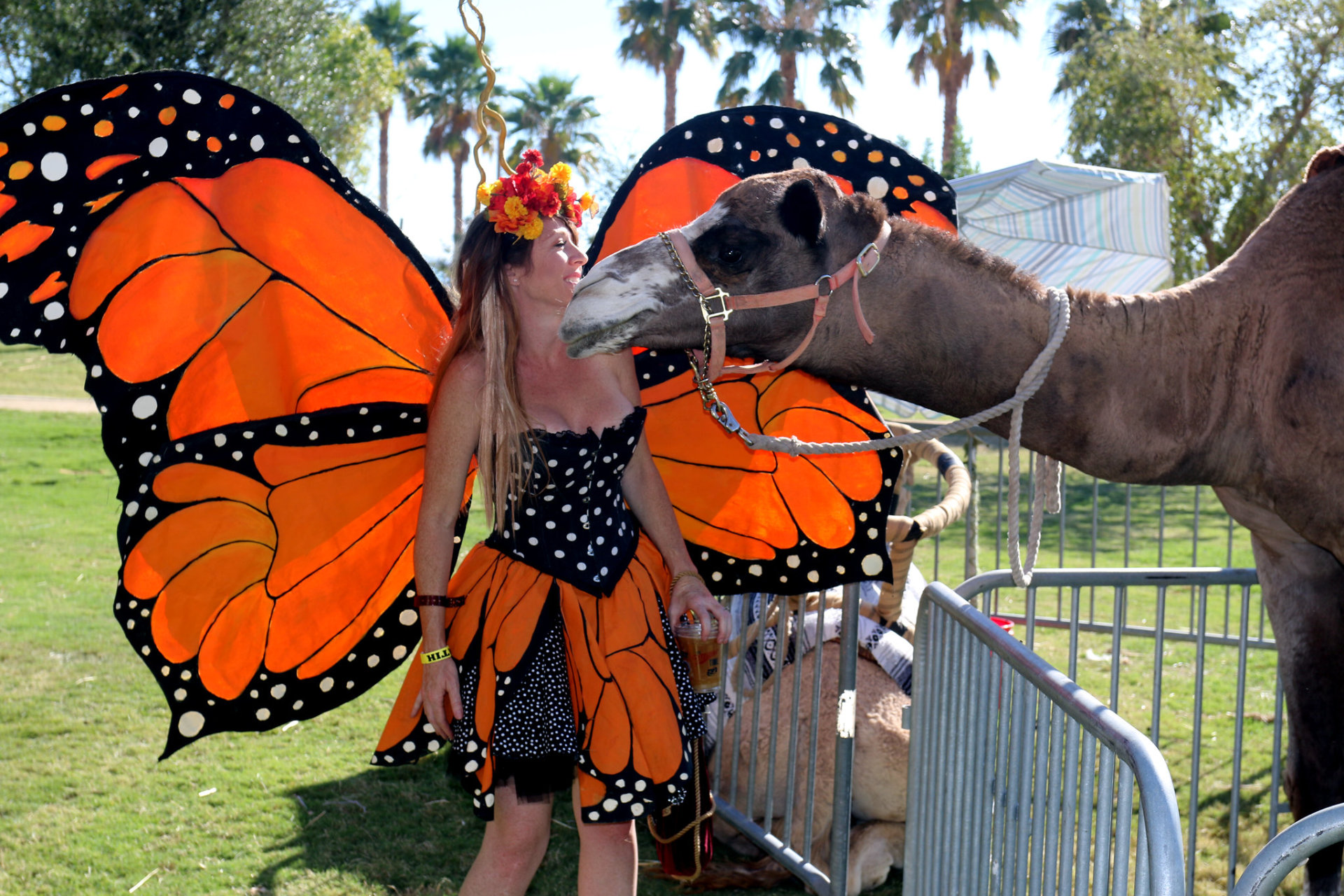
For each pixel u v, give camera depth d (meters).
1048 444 2.78
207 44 15.80
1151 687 5.95
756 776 3.72
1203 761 4.76
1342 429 2.75
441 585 2.59
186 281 2.50
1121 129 18.16
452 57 38.53
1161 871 1.49
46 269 2.38
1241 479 2.91
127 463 2.56
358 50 19.80
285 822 3.89
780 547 3.16
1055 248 9.35
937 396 2.77
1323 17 17.31
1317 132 17.45
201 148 2.43
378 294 2.69
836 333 2.66
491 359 2.53
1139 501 14.95
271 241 2.56
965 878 2.50
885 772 3.52
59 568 8.06
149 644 2.61
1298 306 2.81
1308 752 3.28
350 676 2.86
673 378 3.06
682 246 2.55
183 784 4.21
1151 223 9.26
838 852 3.27
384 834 3.80
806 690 3.72
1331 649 3.22
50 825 3.81
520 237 2.53
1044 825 2.07
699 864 3.07
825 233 2.61
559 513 2.59
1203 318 2.79
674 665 2.71
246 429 2.57
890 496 3.08
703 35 28.41
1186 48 18.11
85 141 2.31
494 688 2.51
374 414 2.65
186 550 2.60
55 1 14.82
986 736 2.40
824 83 26.58
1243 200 17.72
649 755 2.50
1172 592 9.22
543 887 3.49
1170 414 2.76
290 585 2.72
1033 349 2.68
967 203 8.85
